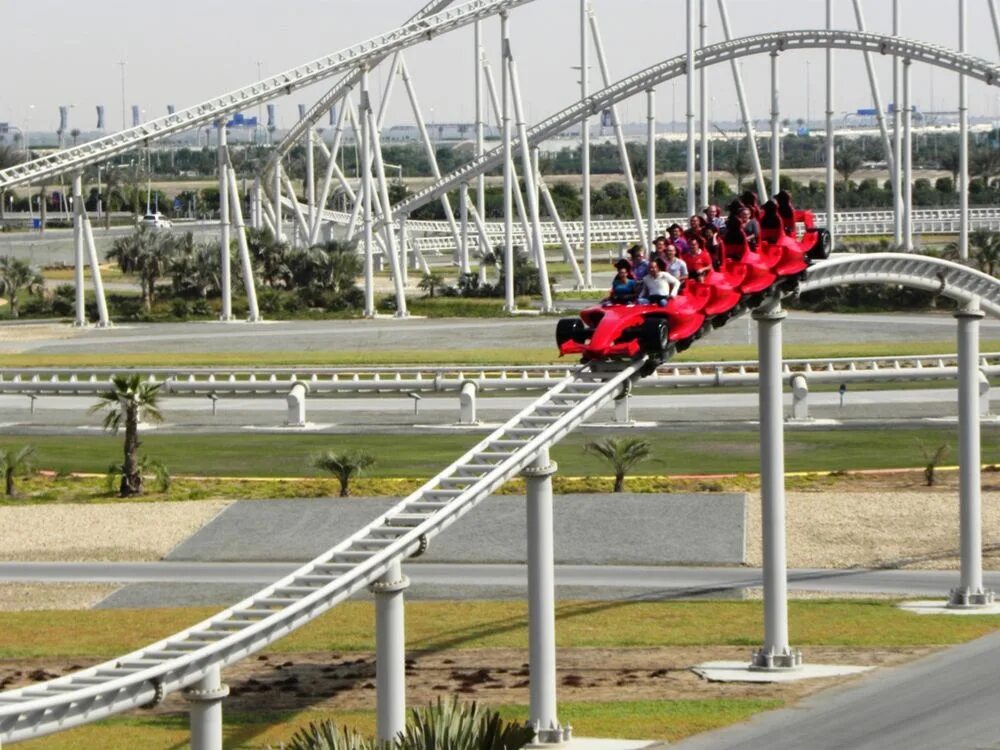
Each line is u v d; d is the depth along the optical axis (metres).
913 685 69.06
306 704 68.62
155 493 116.31
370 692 70.44
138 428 143.50
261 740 63.53
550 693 62.31
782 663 72.62
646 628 81.06
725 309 67.81
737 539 100.38
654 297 65.19
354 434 138.25
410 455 127.75
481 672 73.44
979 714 64.50
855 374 148.00
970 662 72.62
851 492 111.00
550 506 62.44
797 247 72.31
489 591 90.12
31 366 173.25
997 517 103.75
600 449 113.44
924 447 118.38
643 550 98.38
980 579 84.75
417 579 93.25
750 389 158.00
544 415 63.62
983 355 154.25
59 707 46.84
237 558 99.56
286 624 53.94
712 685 70.19
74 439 139.00
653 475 117.69
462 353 177.25
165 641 52.25
